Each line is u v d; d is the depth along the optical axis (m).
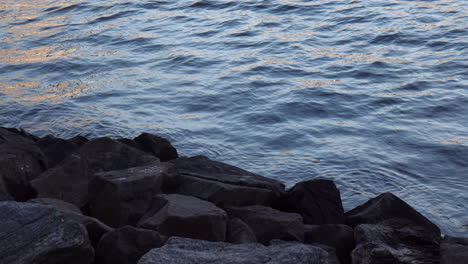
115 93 17.25
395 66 18.91
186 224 7.48
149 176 8.60
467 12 24.38
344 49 20.92
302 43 21.77
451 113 15.19
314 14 25.58
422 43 21.14
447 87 16.92
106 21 26.48
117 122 14.99
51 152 10.63
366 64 19.11
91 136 14.18
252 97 16.62
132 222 8.24
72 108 16.09
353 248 7.94
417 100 16.03
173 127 14.66
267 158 13.02
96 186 8.59
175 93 17.08
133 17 26.86
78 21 26.78
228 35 23.20
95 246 7.33
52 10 29.19
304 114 15.38
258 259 6.05
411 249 7.45
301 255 6.04
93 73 19.39
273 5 27.20
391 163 12.55
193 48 21.73
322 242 8.00
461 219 10.37
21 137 11.16
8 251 6.11
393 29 22.72
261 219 8.32
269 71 18.81
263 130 14.45
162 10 27.72
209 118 15.30
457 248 7.00
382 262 7.11
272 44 21.78
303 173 12.22
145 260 6.04
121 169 9.74
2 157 9.05
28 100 16.86
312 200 9.25
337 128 14.48
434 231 8.77
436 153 12.95
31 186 8.80
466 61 19.05
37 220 6.46
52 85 18.34
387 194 9.13
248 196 9.04
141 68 19.69
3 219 6.45
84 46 22.83
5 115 15.70
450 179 11.88
